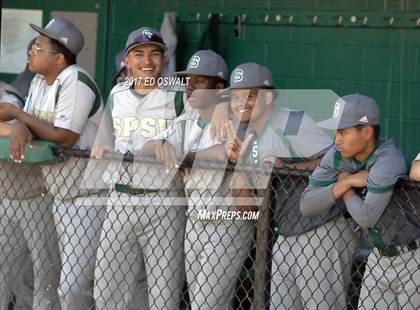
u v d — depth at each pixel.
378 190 18.47
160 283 21.05
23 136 21.19
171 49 29.38
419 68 28.44
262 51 29.45
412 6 28.25
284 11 29.23
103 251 21.33
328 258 19.97
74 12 30.69
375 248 19.50
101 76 30.55
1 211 22.52
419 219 19.00
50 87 21.98
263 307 20.61
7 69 31.06
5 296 22.75
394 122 28.72
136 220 20.97
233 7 29.55
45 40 21.80
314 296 20.14
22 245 22.67
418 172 18.36
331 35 28.97
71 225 21.69
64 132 21.41
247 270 20.86
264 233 20.36
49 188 21.91
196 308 20.70
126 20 30.38
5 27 31.06
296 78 29.30
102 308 21.42
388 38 28.58
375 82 28.77
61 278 21.84
